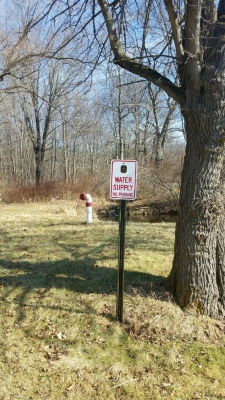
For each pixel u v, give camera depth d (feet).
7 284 15.26
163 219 48.34
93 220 33.19
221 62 11.00
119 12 15.14
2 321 12.05
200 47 11.36
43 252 20.79
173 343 10.82
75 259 19.20
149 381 9.21
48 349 10.52
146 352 10.41
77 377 9.30
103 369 9.64
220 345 10.84
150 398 8.62
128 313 12.25
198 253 12.01
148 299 13.05
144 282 14.94
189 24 10.90
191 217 12.00
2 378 9.18
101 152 96.84
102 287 14.85
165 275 16.20
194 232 11.98
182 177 12.48
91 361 9.99
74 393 8.75
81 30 14.94
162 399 8.57
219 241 12.38
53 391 8.80
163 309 12.17
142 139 71.26
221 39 10.41
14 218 33.99
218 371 9.65
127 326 11.68
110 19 12.80
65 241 23.68
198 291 12.12
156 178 54.54
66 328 11.64
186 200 12.10
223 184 12.11
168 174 57.26
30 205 46.88
